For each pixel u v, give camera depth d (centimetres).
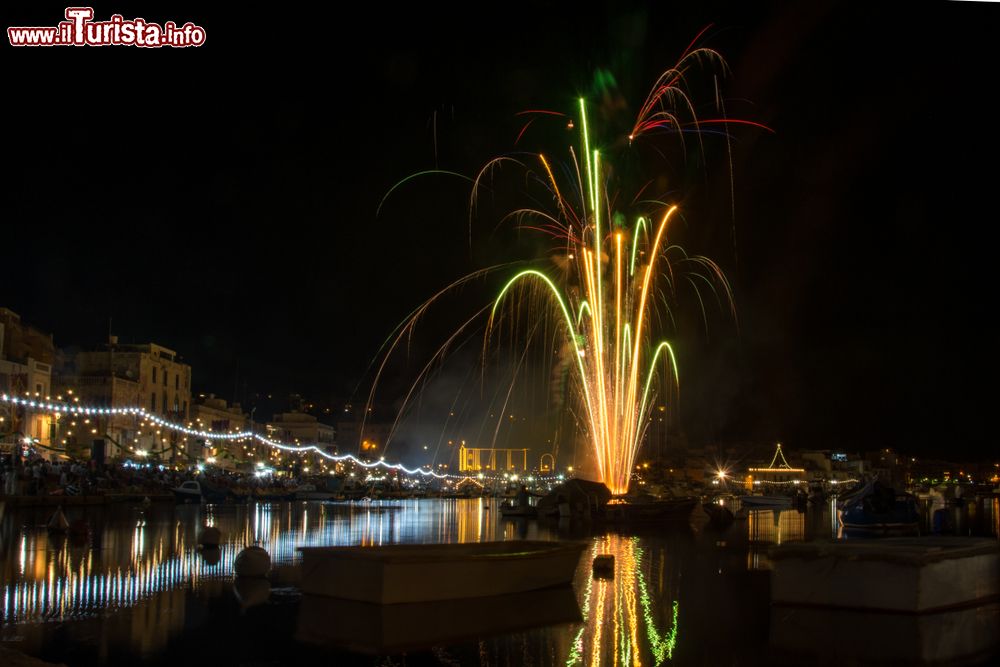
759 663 1187
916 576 1457
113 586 1834
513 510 5306
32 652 1238
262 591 1762
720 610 1577
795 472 16838
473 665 1184
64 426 7531
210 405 11606
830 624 1409
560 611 1552
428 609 1540
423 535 3447
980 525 4762
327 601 1628
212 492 7038
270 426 14138
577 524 4641
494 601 1623
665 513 4769
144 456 7944
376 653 1239
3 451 5841
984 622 1416
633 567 2355
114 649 1257
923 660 1195
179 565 2206
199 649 1258
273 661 1195
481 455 16250
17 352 7344
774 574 1577
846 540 1650
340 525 4072
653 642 1312
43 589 1794
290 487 8875
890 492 4138
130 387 8588
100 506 5247
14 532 3169
